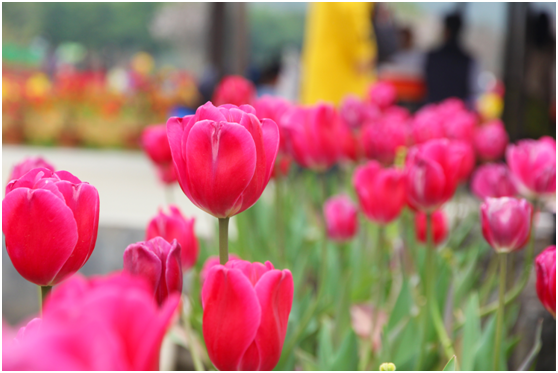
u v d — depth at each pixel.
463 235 1.47
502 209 0.59
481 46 3.89
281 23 4.98
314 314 0.96
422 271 1.03
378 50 3.22
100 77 6.86
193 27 6.32
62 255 0.37
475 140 1.54
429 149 0.70
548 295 0.54
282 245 1.06
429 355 0.80
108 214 2.98
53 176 0.40
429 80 3.22
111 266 1.73
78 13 6.77
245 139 0.39
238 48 4.77
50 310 0.17
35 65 6.87
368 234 1.50
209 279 0.35
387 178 0.88
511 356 1.02
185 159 0.41
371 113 1.53
